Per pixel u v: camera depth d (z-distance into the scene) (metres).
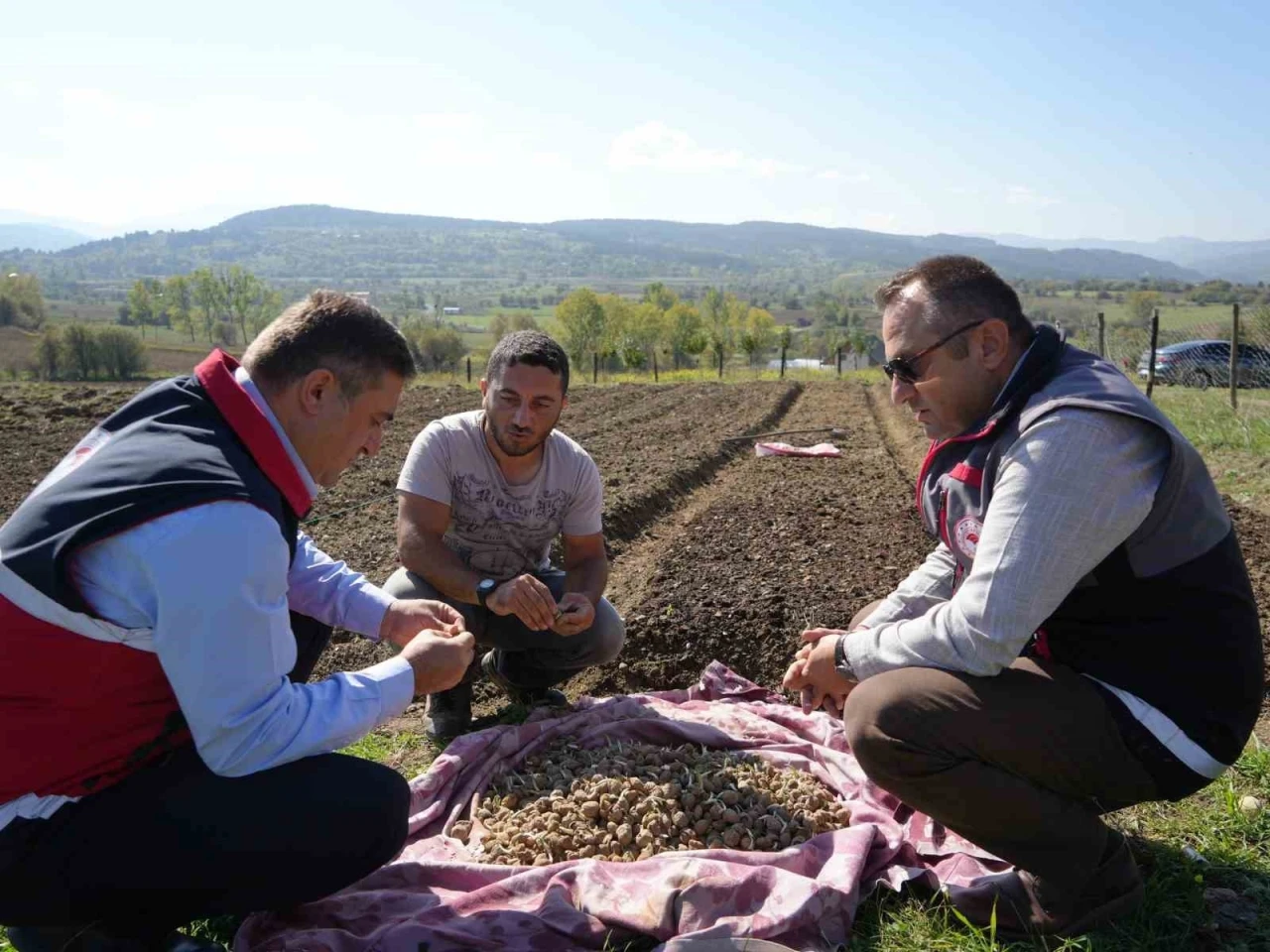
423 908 2.61
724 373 34.22
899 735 2.60
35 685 2.08
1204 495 2.52
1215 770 2.55
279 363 2.25
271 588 2.17
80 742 2.17
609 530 7.26
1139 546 2.51
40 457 10.02
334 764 2.41
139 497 2.02
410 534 3.68
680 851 2.77
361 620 3.05
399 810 2.49
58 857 2.24
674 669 4.77
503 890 2.65
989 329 2.61
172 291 131.50
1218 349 18.73
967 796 2.58
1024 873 2.70
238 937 2.51
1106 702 2.53
